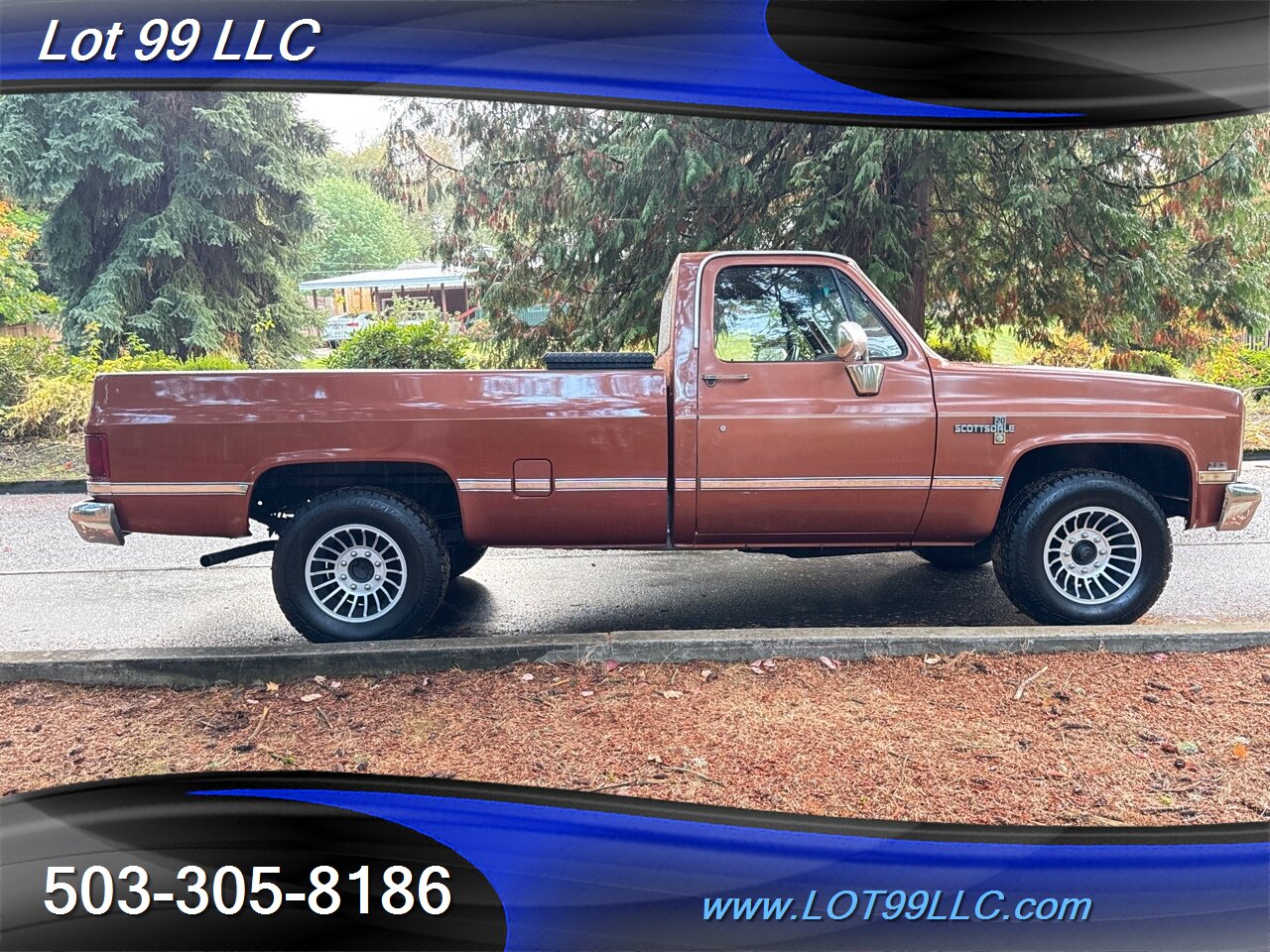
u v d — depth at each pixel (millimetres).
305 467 4371
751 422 4324
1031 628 3914
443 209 12375
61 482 10219
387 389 4262
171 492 4219
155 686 3758
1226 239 10383
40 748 3227
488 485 4312
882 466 4359
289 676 3787
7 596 5832
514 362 11820
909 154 8312
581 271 10633
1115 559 4457
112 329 15289
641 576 6070
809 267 4465
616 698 3484
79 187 15523
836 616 4973
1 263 16406
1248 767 2924
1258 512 7809
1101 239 9141
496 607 5309
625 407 4312
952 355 11078
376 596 4391
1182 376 13180
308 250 19062
